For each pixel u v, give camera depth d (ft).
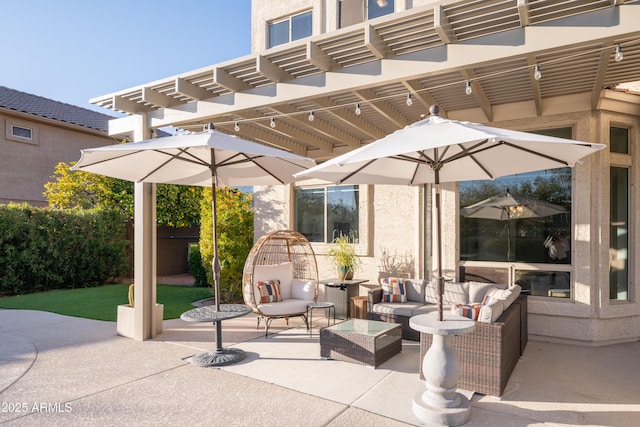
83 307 31.14
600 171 21.30
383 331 18.33
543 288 22.58
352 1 29.25
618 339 21.59
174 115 21.11
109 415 13.05
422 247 26.58
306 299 25.29
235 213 34.78
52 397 14.42
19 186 50.03
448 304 22.35
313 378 16.21
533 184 22.99
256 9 33.24
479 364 14.74
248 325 25.16
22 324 25.43
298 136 26.35
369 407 13.66
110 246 44.62
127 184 49.37
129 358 18.69
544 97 21.54
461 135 11.41
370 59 15.78
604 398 14.38
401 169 17.37
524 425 12.47
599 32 11.87
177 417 12.92
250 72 17.93
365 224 28.78
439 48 14.39
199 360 17.89
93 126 59.52
